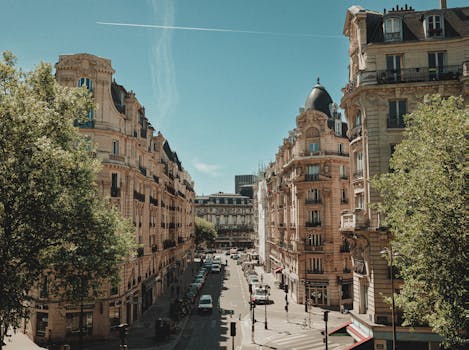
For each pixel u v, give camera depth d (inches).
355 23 1168.2
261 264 3956.7
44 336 1355.8
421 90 1029.8
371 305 1014.4
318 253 2053.4
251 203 7081.7
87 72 1487.5
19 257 757.3
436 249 669.9
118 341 1393.9
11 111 724.0
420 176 683.4
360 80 1063.0
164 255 2516.0
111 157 1505.9
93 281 887.1
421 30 1086.4
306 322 1686.8
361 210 1041.5
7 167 703.7
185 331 1537.9
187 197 3939.5
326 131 2097.7
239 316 1796.3
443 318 641.6
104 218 906.1
